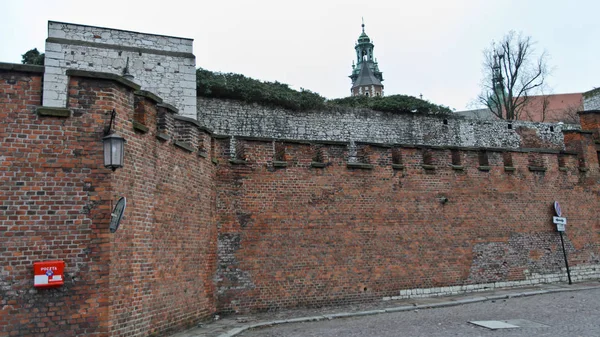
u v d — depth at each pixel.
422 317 13.84
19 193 8.59
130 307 9.66
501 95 47.12
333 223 16.70
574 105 68.31
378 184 17.66
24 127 8.77
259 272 15.42
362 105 31.77
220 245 15.05
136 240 10.05
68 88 9.14
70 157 8.95
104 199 9.05
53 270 8.50
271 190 16.05
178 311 11.92
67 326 8.49
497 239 19.36
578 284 20.06
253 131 26.59
